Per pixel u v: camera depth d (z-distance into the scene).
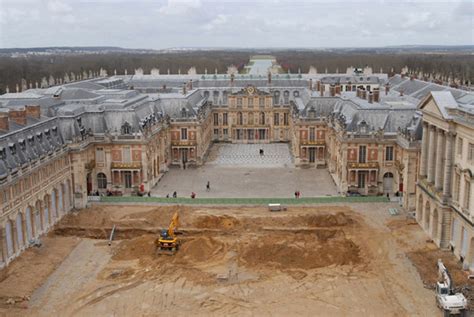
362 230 119.75
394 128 148.25
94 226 123.00
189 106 188.75
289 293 91.00
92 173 149.75
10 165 104.62
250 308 86.25
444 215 105.94
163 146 174.38
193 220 125.12
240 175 172.25
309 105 184.25
